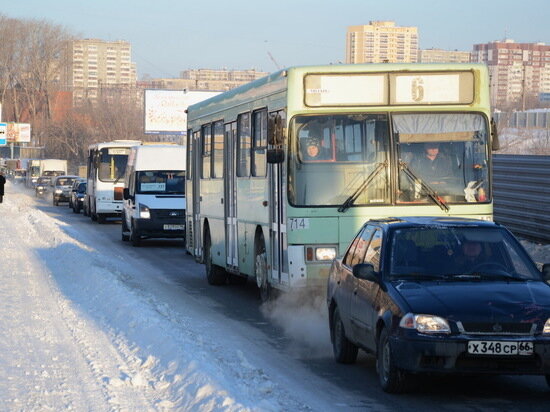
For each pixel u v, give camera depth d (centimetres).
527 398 1450
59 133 18850
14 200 11269
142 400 1408
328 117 2208
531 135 10625
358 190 2192
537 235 4075
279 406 1333
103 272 3195
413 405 1397
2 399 1402
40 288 2967
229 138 2944
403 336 1409
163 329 1981
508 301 1421
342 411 1354
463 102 2219
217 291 3038
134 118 18038
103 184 7412
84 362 1717
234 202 2873
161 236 5159
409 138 2208
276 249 2350
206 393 1375
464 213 2200
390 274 1558
